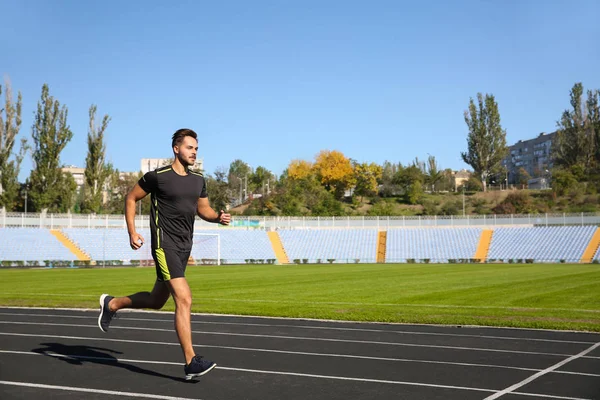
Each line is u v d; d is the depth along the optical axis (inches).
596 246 2353.6
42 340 374.6
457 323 483.2
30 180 2844.5
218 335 409.7
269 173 4909.0
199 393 227.6
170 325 461.4
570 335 409.4
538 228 2568.9
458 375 267.1
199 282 1218.6
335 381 252.5
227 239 2694.4
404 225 2834.6
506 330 438.3
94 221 2546.8
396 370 278.8
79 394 224.5
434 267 1921.8
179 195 243.8
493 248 2500.0
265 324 479.5
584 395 228.2
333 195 4030.5
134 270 1844.2
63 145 2849.4
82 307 641.0
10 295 848.9
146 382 246.5
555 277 1235.9
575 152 3919.8
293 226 2871.6
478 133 4057.6
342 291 946.7
